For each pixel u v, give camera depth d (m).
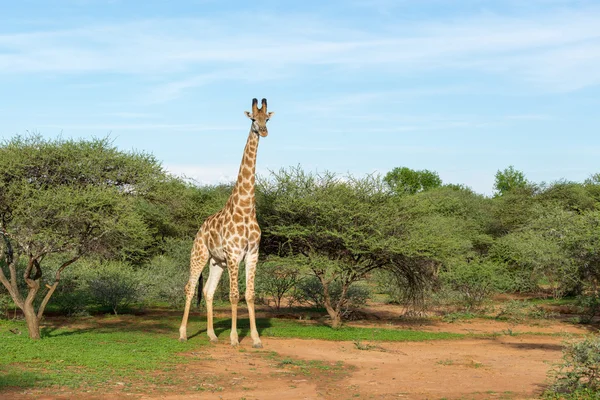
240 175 14.73
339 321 18.16
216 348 13.80
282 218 18.41
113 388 9.21
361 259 18.50
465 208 38.69
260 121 14.46
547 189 38.91
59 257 21.81
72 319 18.70
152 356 12.12
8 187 13.80
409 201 18.34
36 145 14.28
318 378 10.72
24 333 14.83
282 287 22.62
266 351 13.58
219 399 8.89
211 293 15.34
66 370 10.28
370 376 11.01
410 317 21.22
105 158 14.57
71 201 13.22
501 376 11.14
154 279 22.59
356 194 18.08
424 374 11.27
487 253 33.66
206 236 15.30
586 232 18.38
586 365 9.13
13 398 8.36
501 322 20.66
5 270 19.03
